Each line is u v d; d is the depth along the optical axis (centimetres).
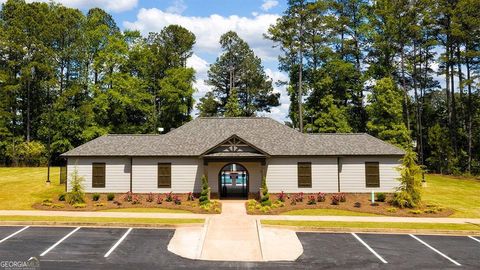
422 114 6244
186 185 3434
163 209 2945
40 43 5481
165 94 5997
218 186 3428
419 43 5753
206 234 2289
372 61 5781
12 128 5828
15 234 2270
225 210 2944
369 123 4991
